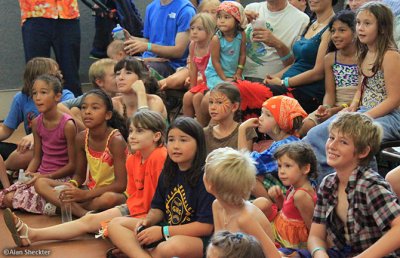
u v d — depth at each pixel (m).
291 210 4.48
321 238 4.06
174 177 4.61
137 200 5.08
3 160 6.51
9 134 6.76
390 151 5.89
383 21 5.06
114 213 5.14
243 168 3.94
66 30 8.48
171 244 4.36
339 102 5.83
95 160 5.67
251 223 3.93
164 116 6.23
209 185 3.98
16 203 5.80
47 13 8.31
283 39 6.71
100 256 4.79
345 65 5.75
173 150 4.48
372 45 5.17
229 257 2.68
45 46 8.45
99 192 5.53
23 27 8.41
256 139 5.71
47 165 6.01
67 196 5.47
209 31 6.76
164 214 4.70
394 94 5.07
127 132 5.79
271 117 5.13
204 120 6.40
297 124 5.14
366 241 3.85
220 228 4.12
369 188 3.78
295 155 4.42
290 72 6.40
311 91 6.16
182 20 7.59
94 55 9.12
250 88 6.00
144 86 6.17
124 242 4.62
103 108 5.58
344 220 3.95
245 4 9.55
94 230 5.10
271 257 3.89
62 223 5.43
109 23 8.90
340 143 3.87
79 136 5.84
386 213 3.71
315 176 4.54
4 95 9.63
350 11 5.66
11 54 9.62
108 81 6.78
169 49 7.51
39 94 5.84
